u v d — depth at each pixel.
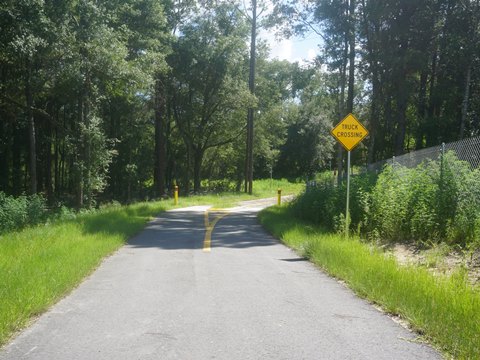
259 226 17.75
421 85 35.84
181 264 9.57
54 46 22.12
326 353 4.64
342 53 27.70
